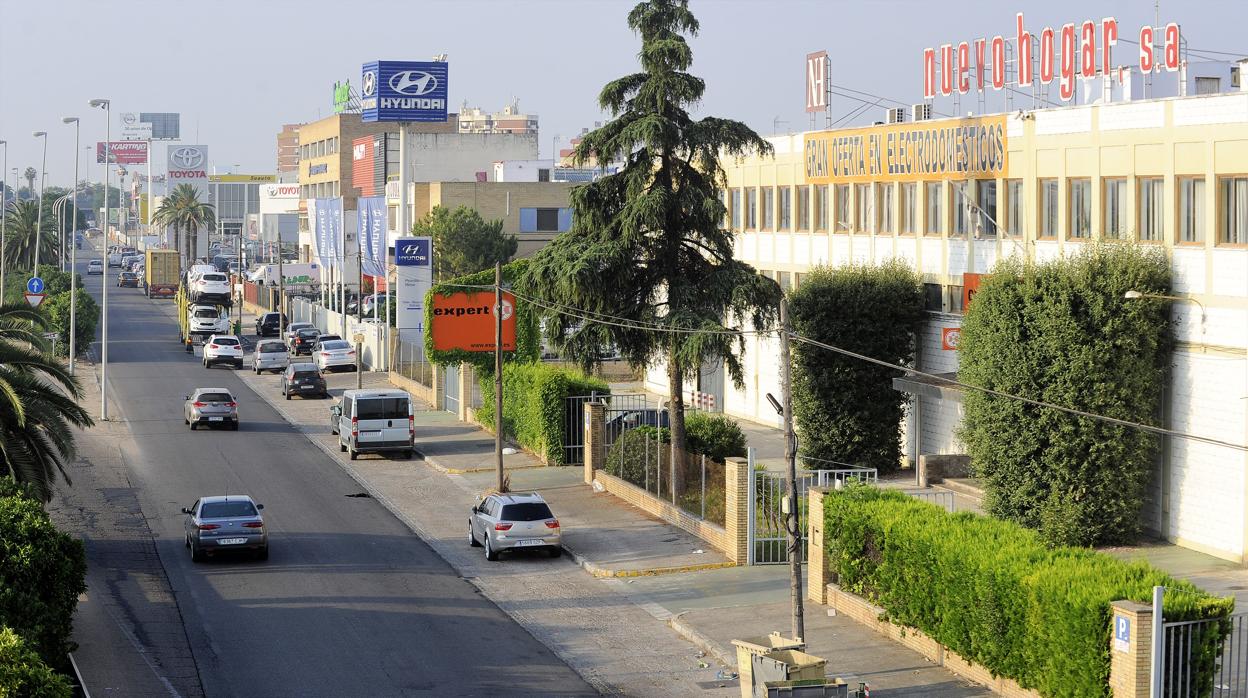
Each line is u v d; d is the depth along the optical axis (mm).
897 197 53688
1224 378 36594
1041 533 38719
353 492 52562
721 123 48625
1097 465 38125
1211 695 23312
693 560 39812
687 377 48969
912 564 29641
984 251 48031
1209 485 37219
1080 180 42906
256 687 27719
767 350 65375
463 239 112375
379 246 104188
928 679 27922
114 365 101438
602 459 53094
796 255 62281
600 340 48688
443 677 28562
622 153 49438
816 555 34750
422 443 64438
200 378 93812
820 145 58906
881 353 50656
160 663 29375
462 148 159500
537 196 128875
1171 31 41156
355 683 28047
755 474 40938
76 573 28172
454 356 67250
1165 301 38281
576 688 27891
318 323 122562
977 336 40875
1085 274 38094
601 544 42156
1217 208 36969
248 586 36938
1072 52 43875
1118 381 37906
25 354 39562
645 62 48031
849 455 50844
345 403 61844
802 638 28109
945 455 48750
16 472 38344
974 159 47969
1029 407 38781
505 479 51188
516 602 35531
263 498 50938
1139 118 39750
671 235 49312
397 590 36656
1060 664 24406
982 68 48156
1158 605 22734
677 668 29438
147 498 50562
